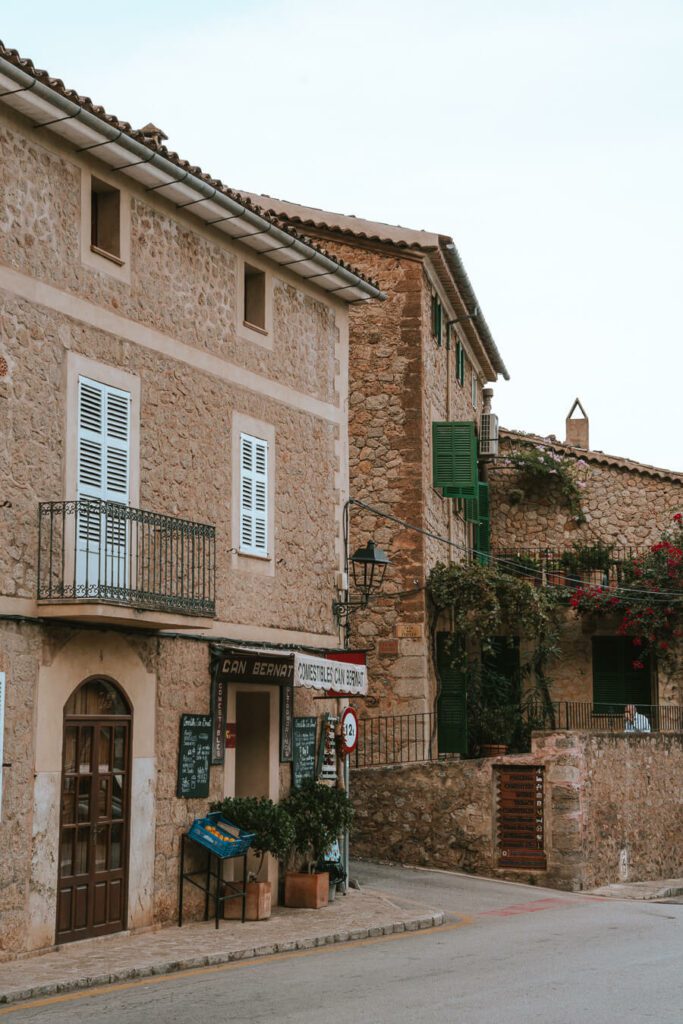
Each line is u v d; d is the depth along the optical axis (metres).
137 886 14.14
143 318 14.81
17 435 12.72
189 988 10.86
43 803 12.77
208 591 15.41
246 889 15.27
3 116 12.74
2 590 12.42
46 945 12.69
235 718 16.25
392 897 17.88
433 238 23.52
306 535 18.03
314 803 17.03
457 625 23.92
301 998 10.13
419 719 22.67
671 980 10.82
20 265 12.91
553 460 30.73
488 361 31.41
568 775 20.45
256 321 17.36
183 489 15.32
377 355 23.81
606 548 30.06
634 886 21.27
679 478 30.86
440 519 25.31
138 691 14.36
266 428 17.19
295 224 24.09
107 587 12.88
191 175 14.71
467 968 11.69
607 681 29.30
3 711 12.29
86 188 13.98
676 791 24.42
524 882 20.47
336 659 18.19
